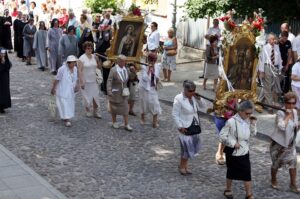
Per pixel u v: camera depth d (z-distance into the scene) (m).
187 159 9.96
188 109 9.61
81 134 12.16
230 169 8.74
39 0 29.11
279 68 14.26
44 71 19.38
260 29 10.98
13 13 25.83
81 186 9.18
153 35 17.78
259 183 9.68
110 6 24.14
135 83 13.74
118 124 12.86
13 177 9.26
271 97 14.13
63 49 17.56
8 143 11.30
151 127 12.98
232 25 10.85
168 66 17.80
